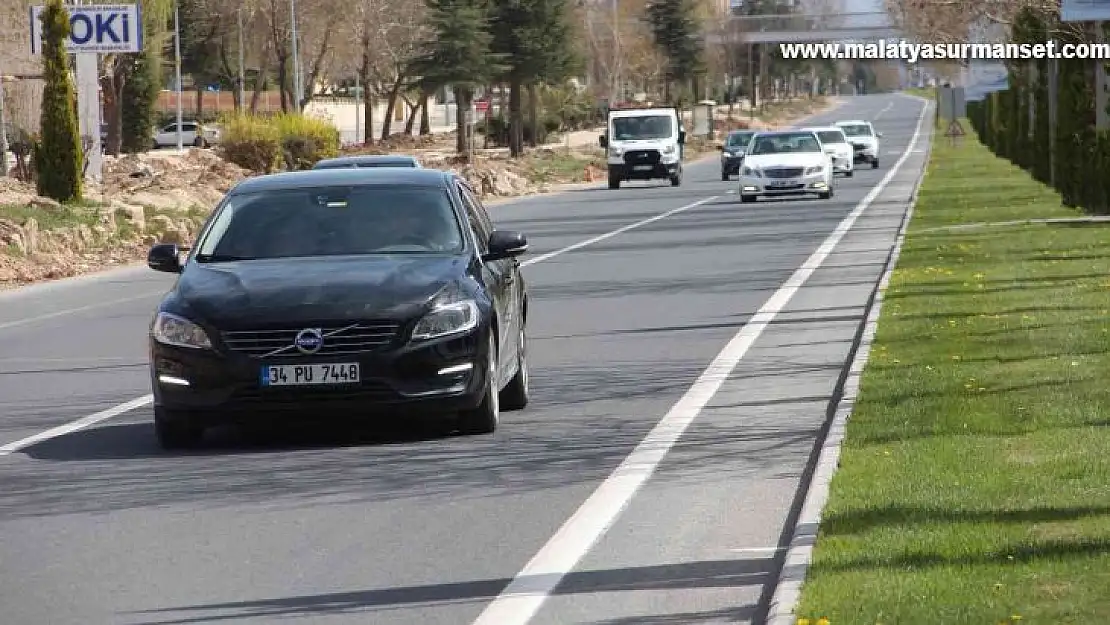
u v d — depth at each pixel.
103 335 63.31
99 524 29.00
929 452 31.86
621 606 22.64
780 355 50.66
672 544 26.56
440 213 39.97
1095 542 23.34
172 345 36.00
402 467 33.84
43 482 33.19
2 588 24.47
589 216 138.88
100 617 22.69
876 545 23.98
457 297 36.75
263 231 39.44
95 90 144.00
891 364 45.44
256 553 26.45
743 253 91.88
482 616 22.27
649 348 53.22
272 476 33.22
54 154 118.81
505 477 32.53
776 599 21.67
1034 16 126.69
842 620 20.02
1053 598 20.55
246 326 35.75
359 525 28.47
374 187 40.75
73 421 41.56
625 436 37.09
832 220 119.44
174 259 39.19
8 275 91.19
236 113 190.62
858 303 65.12
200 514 29.66
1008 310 57.19
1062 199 117.81
